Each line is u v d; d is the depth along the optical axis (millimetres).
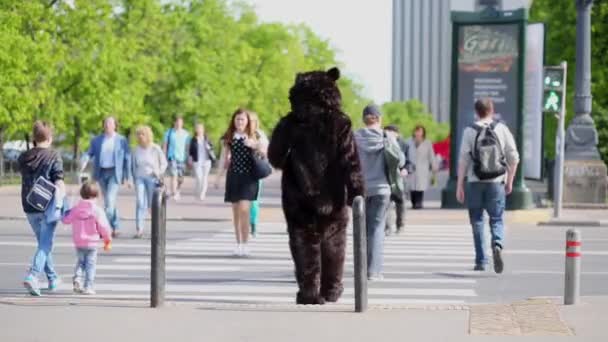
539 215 28172
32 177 12852
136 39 60062
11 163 57438
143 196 21047
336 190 11758
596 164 32125
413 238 21969
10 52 45250
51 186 12781
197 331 9859
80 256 13086
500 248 15273
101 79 52781
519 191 30188
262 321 10438
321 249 11930
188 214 27562
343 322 10398
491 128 15266
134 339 9445
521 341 9398
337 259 11969
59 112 52125
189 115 69938
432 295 13586
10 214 26672
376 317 10734
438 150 67312
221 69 74062
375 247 14789
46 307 11359
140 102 57969
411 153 30844
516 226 25641
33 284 12672
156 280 11383
